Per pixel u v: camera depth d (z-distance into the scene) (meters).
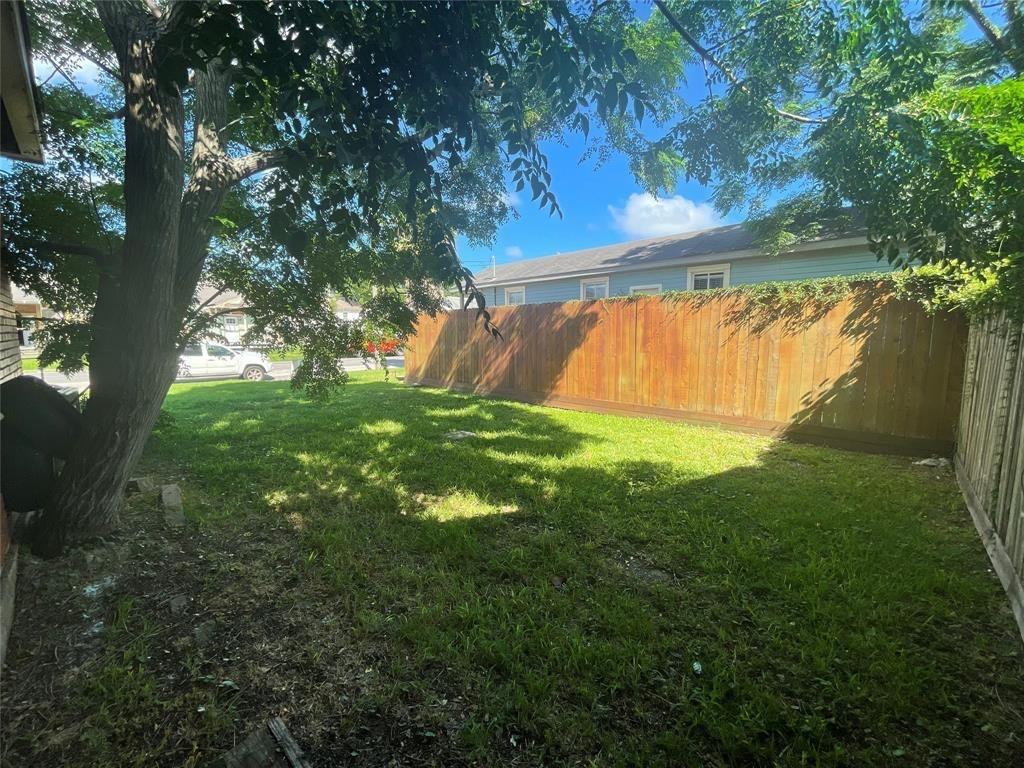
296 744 1.57
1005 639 2.07
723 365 6.20
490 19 1.77
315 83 1.76
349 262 4.87
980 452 3.41
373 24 1.64
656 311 6.82
